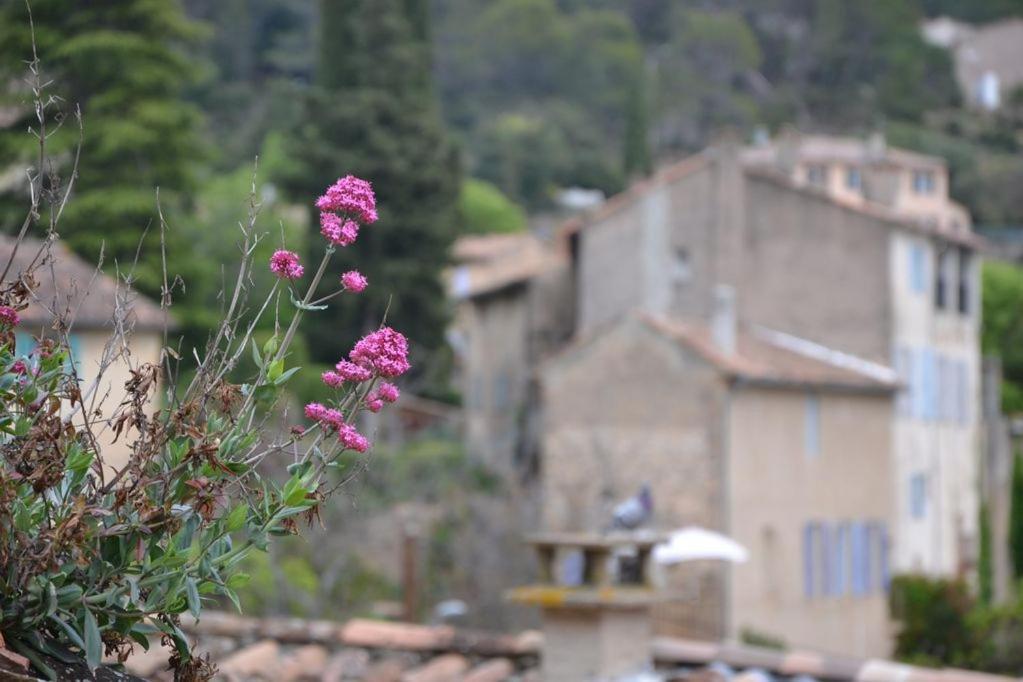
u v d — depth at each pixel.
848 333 44.97
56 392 4.31
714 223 45.50
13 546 4.01
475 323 57.19
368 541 36.72
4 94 35.72
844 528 41.97
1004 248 91.44
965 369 49.88
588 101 117.81
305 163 56.06
